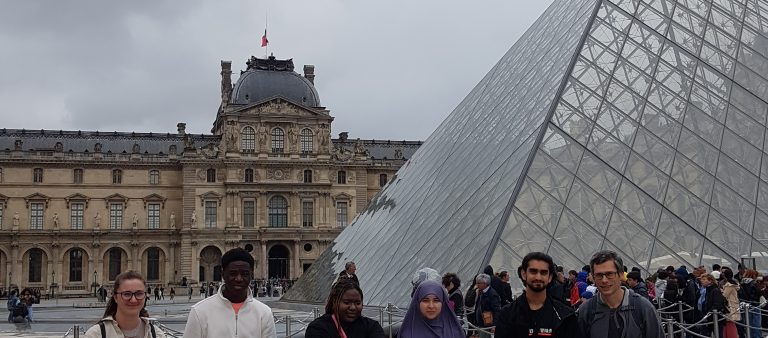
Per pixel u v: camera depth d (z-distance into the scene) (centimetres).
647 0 4241
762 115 3659
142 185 16850
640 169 3384
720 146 3509
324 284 5119
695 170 3400
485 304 2119
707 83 3803
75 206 16525
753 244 3142
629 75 3816
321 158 17188
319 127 17300
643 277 3034
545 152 3422
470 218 3525
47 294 15500
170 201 16925
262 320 1206
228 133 16850
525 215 3178
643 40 4012
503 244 3072
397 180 5519
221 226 16762
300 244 17100
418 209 4428
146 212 16825
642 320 1133
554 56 4241
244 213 16888
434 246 3691
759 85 3803
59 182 16438
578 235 3125
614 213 3216
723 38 4047
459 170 4294
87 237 16388
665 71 3844
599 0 4206
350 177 17488
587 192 3278
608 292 1143
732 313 2419
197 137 17675
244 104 17038
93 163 16600
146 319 1135
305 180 17188
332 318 1193
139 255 16638
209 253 16888
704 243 3147
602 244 3105
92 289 16225
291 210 17088
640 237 3144
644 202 3266
